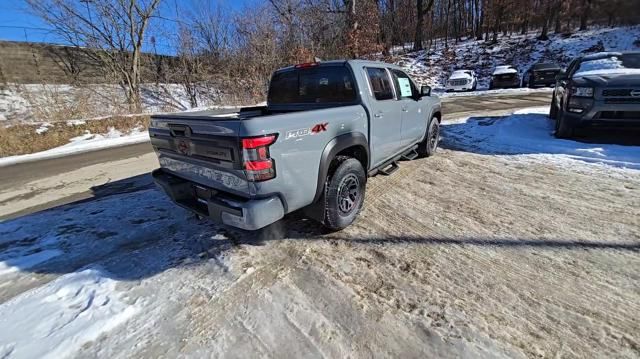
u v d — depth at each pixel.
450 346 1.81
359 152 3.55
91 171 6.14
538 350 1.76
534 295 2.18
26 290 2.49
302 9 17.75
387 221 3.38
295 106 3.95
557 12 25.30
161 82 18.00
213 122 2.37
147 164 6.55
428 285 2.34
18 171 6.45
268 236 3.18
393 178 4.70
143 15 15.54
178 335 1.99
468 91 18.23
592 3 23.47
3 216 4.05
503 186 4.20
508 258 2.62
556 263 2.52
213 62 17.78
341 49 17.62
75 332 2.03
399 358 1.75
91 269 2.71
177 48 17.17
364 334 1.93
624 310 2.02
